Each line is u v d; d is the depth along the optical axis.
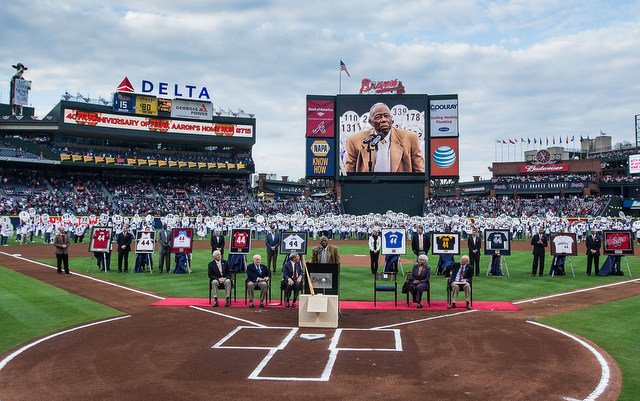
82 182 74.62
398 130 72.62
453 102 72.56
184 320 16.17
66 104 70.38
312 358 11.98
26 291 21.22
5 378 10.64
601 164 104.50
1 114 77.31
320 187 105.50
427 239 27.91
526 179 95.94
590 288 22.91
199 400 9.30
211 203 78.12
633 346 13.23
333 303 15.27
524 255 39.16
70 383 10.29
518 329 15.05
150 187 78.69
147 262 29.78
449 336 14.16
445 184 110.94
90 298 19.94
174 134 77.06
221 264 19.08
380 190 73.25
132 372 10.96
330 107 73.44
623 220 61.09
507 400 9.39
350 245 51.09
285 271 18.75
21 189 68.31
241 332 14.55
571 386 10.18
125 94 73.69
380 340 13.68
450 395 9.61
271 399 9.35
